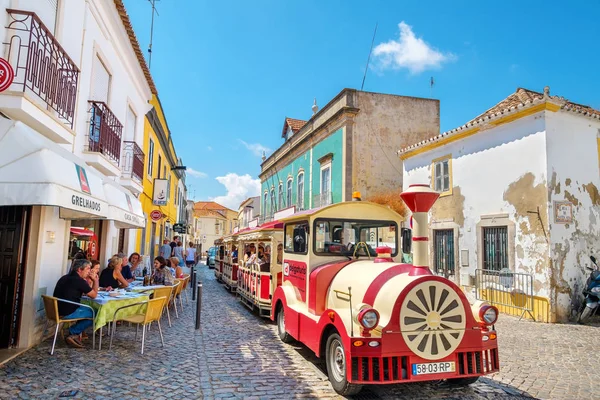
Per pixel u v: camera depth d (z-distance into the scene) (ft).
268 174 108.58
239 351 22.75
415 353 15.08
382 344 14.79
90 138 27.68
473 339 15.85
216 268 70.64
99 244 33.50
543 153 35.06
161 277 32.35
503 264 38.47
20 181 16.01
